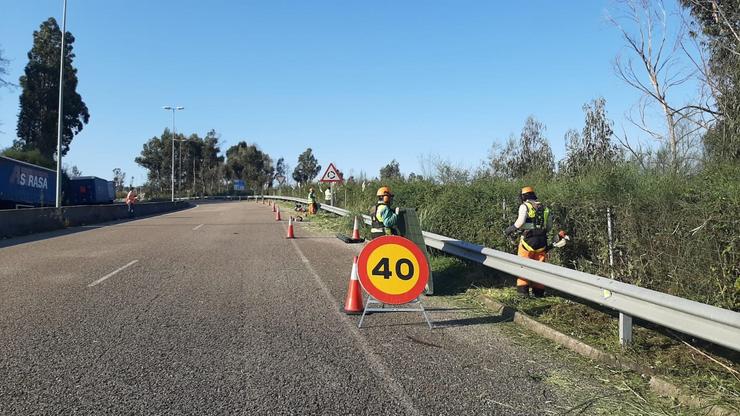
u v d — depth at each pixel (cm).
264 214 3431
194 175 9862
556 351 566
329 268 1131
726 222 615
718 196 633
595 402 434
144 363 518
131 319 684
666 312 479
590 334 617
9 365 510
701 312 433
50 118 5472
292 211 3797
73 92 5706
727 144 875
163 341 590
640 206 754
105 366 509
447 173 1795
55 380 473
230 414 407
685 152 917
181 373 492
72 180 4112
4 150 4416
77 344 577
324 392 451
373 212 889
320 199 3850
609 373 499
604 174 878
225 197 9238
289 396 441
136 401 429
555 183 1095
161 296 827
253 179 10181
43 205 3234
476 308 767
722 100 954
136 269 1091
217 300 803
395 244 688
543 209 811
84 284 922
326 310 748
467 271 1019
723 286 608
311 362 527
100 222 2733
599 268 831
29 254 1340
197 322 673
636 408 421
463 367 516
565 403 432
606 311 718
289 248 1498
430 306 782
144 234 1938
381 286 682
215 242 1642
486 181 1351
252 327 652
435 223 1277
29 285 909
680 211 696
